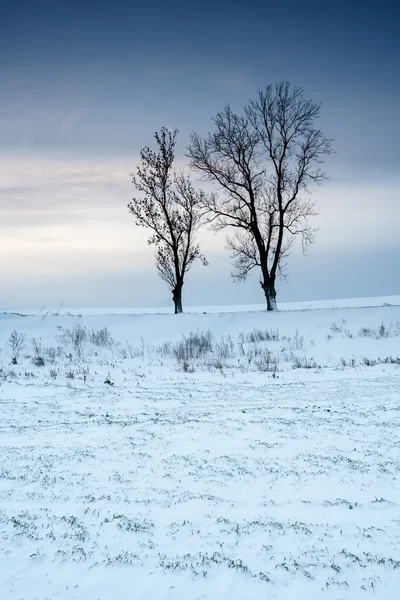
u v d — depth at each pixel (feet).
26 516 17.84
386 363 55.36
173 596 12.83
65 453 25.29
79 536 16.17
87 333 82.74
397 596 12.74
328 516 17.42
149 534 16.26
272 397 39.58
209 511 17.97
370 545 15.29
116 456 24.63
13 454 25.30
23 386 46.39
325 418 31.45
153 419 32.55
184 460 23.76
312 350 67.67
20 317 96.22
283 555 14.75
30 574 13.99
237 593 12.94
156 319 90.89
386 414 32.07
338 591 12.98
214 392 42.55
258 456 24.11
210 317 90.58
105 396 41.52
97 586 13.33
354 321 80.94
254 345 72.18
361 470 21.83
